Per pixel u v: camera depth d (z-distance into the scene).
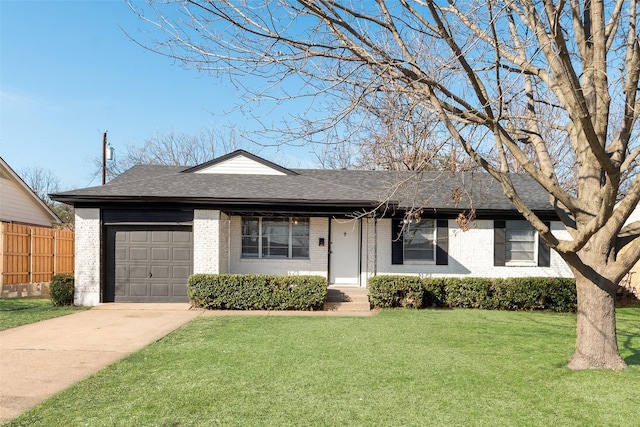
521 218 12.95
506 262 12.94
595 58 5.50
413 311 10.84
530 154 15.28
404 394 4.77
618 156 5.60
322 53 5.32
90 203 11.72
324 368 5.72
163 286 11.93
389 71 5.31
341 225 13.30
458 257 12.91
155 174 14.89
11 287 15.60
